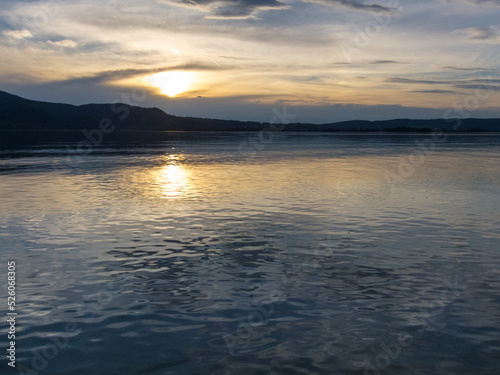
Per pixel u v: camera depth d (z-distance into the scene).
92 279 10.40
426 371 6.62
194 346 7.34
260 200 21.11
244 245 13.31
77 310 8.72
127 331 7.86
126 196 22.19
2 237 14.06
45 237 14.09
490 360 6.92
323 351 7.18
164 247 13.05
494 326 8.05
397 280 10.38
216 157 52.34
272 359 6.95
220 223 16.17
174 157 51.97
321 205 19.83
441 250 12.88
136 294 9.51
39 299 9.23
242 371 6.62
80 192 23.48
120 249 12.83
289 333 7.78
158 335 7.71
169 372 6.60
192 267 11.28
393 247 13.15
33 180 28.72
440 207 19.42
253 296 9.42
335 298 9.31
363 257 12.17
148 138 139.62
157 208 18.97
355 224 16.11
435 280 10.39
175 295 9.46
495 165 41.16
